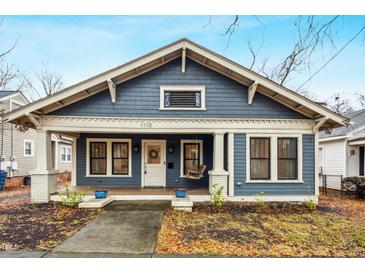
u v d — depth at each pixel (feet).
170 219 22.80
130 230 19.61
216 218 23.66
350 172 45.62
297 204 29.99
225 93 30.83
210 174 30.86
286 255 15.30
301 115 30.91
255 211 26.76
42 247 16.16
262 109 30.81
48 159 30.37
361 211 28.73
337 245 17.04
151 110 30.58
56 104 29.66
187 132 30.68
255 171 30.91
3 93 59.26
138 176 38.50
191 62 30.94
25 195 38.73
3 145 54.19
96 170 38.47
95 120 30.19
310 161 30.83
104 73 28.35
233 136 30.63
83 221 22.08
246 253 15.51
